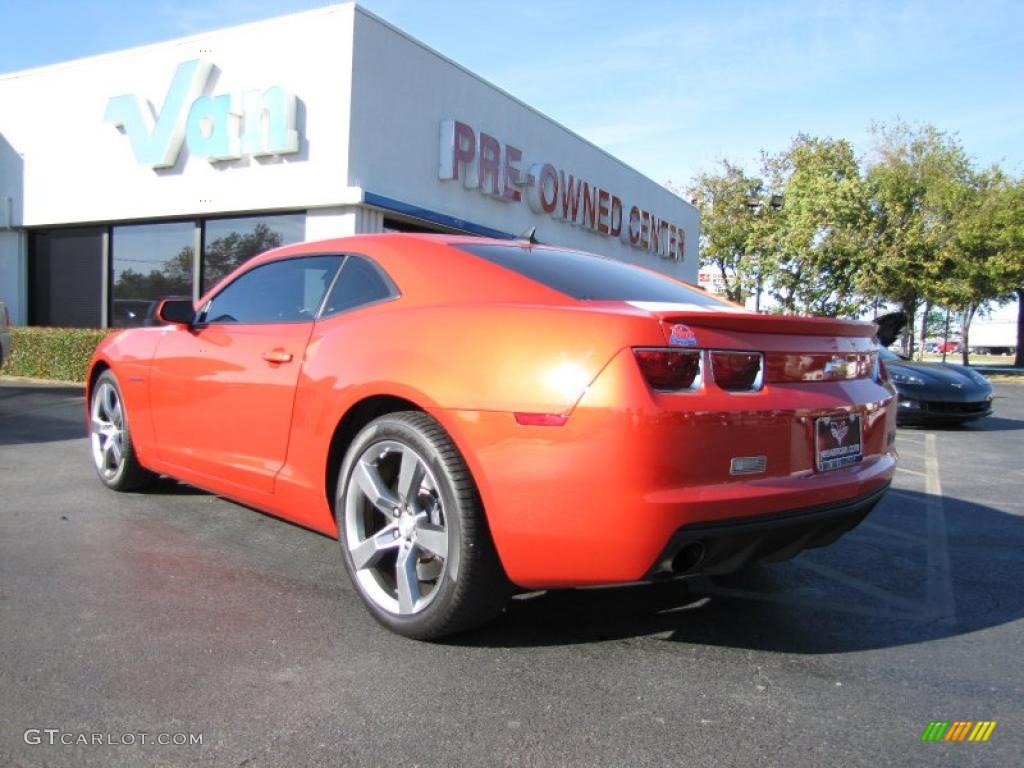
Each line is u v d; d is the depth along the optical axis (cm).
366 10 1098
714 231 3484
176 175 1236
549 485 237
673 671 256
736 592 339
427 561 284
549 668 255
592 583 241
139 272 1330
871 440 296
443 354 267
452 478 256
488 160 1366
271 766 196
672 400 233
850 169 2908
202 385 377
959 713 231
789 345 267
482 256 304
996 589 350
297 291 355
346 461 293
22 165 1405
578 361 238
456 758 200
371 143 1122
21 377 1221
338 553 370
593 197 1778
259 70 1152
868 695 242
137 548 371
